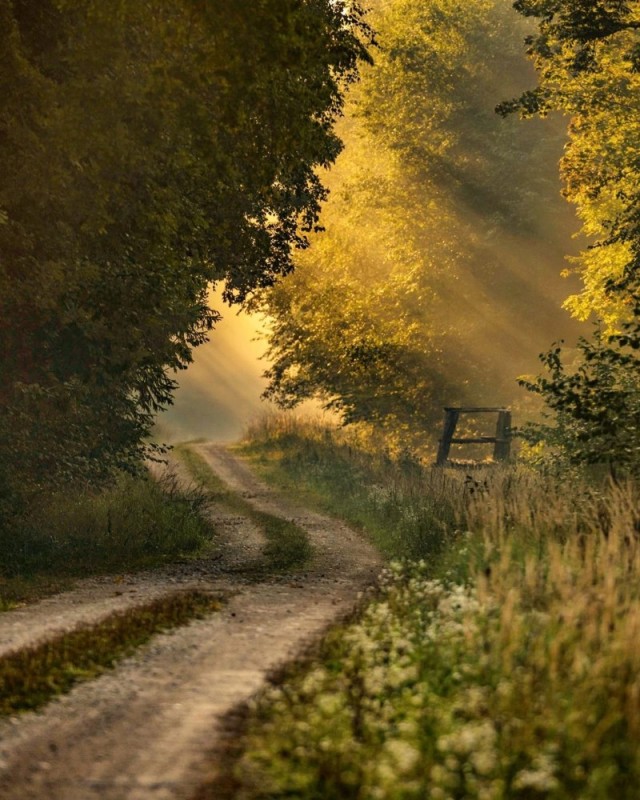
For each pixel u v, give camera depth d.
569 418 41.03
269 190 40.81
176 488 60.88
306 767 12.88
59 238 36.28
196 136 36.34
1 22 31.25
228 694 17.38
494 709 14.24
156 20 30.84
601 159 62.88
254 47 30.22
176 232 39.62
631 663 14.94
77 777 13.34
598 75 59.69
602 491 34.75
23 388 38.75
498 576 20.94
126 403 48.78
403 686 16.25
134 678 18.75
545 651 16.47
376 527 48.91
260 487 74.25
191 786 12.84
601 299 70.00
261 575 35.88
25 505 40.56
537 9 53.78
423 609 22.34
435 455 94.38
